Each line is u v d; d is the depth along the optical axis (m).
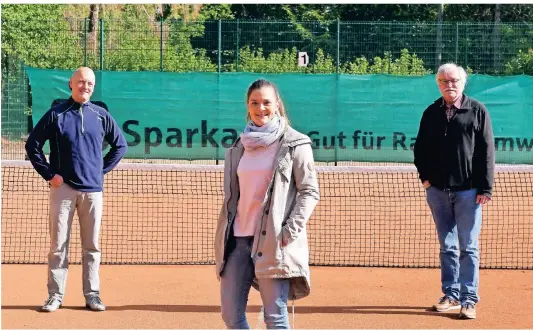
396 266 8.12
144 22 19.38
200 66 19.11
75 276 7.46
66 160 6.05
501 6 32.00
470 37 18.73
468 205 5.99
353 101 17.14
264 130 4.53
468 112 5.95
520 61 18.72
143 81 17.06
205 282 7.32
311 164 4.54
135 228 10.13
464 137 5.93
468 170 5.98
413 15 32.53
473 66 18.81
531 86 16.98
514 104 17.00
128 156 17.16
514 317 6.14
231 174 4.62
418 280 7.47
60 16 22.39
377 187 14.03
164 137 17.17
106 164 6.32
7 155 16.77
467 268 6.06
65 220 6.11
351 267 8.06
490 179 5.92
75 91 6.06
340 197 12.65
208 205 11.99
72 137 6.03
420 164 6.17
